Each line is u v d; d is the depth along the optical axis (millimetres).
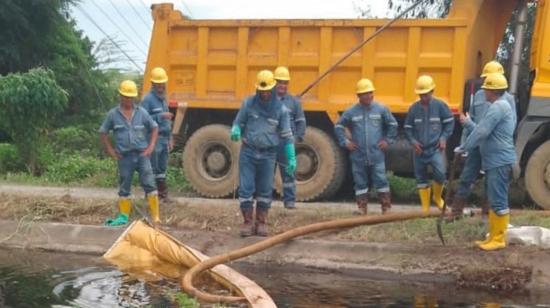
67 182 13664
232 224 8875
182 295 6332
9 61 20219
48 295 6301
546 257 7266
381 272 7609
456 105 10266
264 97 7965
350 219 8180
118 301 6129
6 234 8930
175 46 11664
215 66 11461
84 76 22797
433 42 10398
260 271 7766
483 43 10961
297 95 10938
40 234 8828
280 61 11078
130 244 8289
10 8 19609
